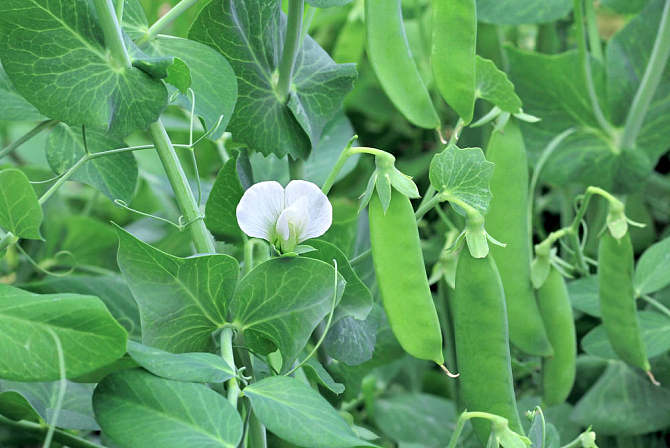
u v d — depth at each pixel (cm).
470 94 68
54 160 72
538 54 81
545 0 80
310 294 65
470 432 81
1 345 60
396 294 66
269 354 68
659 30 78
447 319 82
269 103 70
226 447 60
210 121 68
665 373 81
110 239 93
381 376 89
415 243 66
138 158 104
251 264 68
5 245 65
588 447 68
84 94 64
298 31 69
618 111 83
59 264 93
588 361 83
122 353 60
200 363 62
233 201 69
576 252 77
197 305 65
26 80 64
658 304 78
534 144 83
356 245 83
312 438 60
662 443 83
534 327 72
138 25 68
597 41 86
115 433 60
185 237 91
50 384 73
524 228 72
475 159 66
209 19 69
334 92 72
